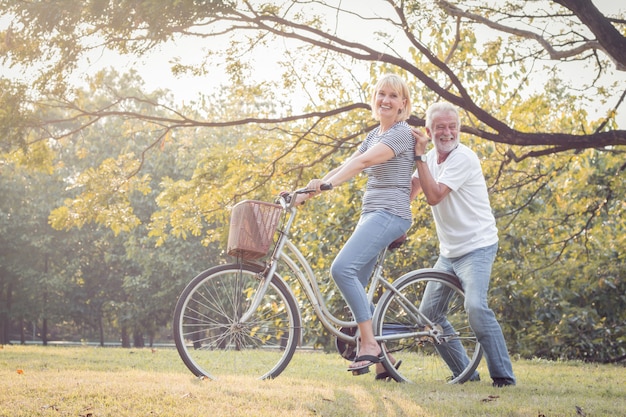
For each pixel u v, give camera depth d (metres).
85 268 33.50
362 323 4.69
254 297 4.79
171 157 28.89
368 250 4.65
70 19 9.37
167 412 3.63
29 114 10.96
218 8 8.89
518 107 11.45
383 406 3.97
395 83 4.76
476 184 5.15
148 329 31.44
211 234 12.43
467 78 11.41
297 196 4.74
